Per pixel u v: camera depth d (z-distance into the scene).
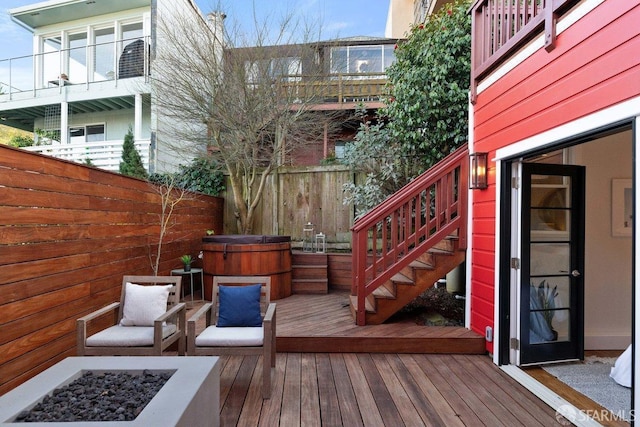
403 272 4.40
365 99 7.96
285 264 5.32
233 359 3.42
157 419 1.45
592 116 2.21
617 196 3.73
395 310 3.89
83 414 1.57
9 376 2.43
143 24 8.50
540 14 2.66
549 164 3.28
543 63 2.68
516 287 3.22
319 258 5.80
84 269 3.25
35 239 2.68
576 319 3.36
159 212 4.68
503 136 3.21
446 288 5.38
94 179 3.41
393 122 5.50
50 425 1.42
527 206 3.22
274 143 6.64
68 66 9.09
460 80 4.88
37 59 9.11
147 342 2.66
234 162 6.50
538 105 2.73
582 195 3.34
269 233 6.70
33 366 2.64
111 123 8.97
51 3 8.40
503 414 2.43
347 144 6.18
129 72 8.48
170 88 6.43
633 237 1.91
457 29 4.66
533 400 2.63
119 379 1.94
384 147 5.69
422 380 2.94
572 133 2.38
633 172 1.92
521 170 3.21
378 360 3.36
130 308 2.93
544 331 3.31
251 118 6.23
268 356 2.62
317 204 6.56
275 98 6.37
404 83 5.06
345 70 7.75
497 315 3.26
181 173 6.77
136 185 4.17
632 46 1.94
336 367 3.19
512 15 3.43
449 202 3.98
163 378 1.96
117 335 2.69
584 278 3.44
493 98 3.40
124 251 3.92
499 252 3.25
